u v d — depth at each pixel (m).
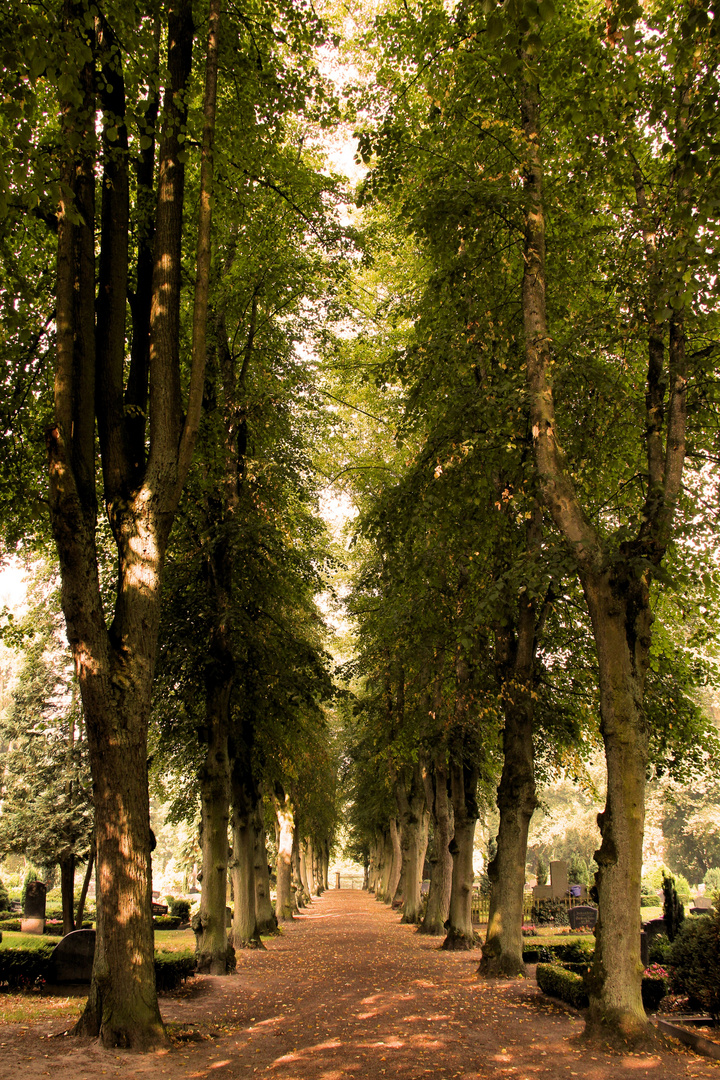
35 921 23.62
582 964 12.12
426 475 13.55
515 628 14.97
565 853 66.69
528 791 14.30
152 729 19.08
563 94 11.70
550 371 11.69
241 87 13.03
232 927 19.75
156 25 10.70
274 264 16.58
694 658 16.47
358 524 15.67
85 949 12.25
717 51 8.88
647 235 11.34
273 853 44.41
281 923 31.23
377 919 33.06
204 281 9.82
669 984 10.95
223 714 15.90
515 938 13.84
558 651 16.53
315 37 13.21
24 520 13.02
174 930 27.17
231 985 13.34
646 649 9.86
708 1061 7.75
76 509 8.71
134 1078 6.91
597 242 13.02
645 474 13.24
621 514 13.99
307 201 15.84
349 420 25.95
